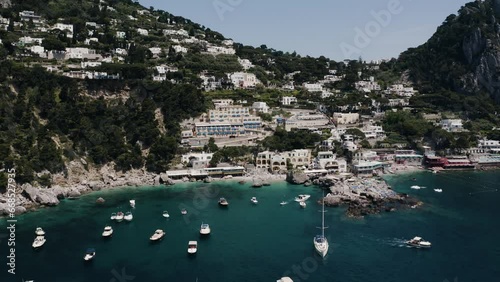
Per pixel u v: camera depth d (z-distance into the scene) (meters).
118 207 181.38
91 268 122.50
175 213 174.12
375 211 175.88
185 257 131.00
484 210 178.38
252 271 122.12
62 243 140.38
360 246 139.62
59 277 116.62
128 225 159.00
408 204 185.75
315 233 151.25
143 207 182.00
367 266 125.38
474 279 118.12
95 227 156.00
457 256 132.25
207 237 147.38
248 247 138.88
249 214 173.25
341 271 122.31
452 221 163.88
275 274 120.44
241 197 199.62
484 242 143.00
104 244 140.25
